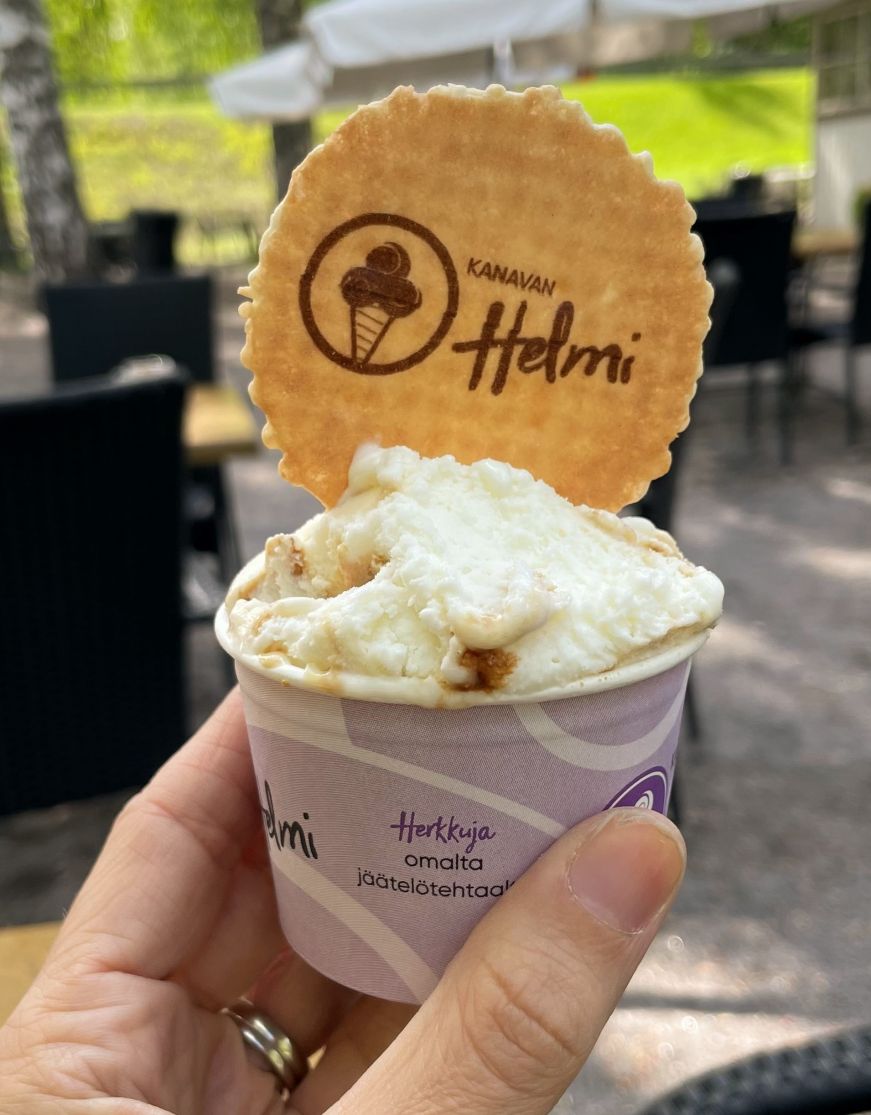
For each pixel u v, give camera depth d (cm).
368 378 15
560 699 13
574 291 15
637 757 14
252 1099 20
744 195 165
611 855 13
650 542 16
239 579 16
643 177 14
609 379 15
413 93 14
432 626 12
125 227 213
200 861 19
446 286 15
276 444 15
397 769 13
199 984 20
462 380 15
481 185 14
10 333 186
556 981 13
